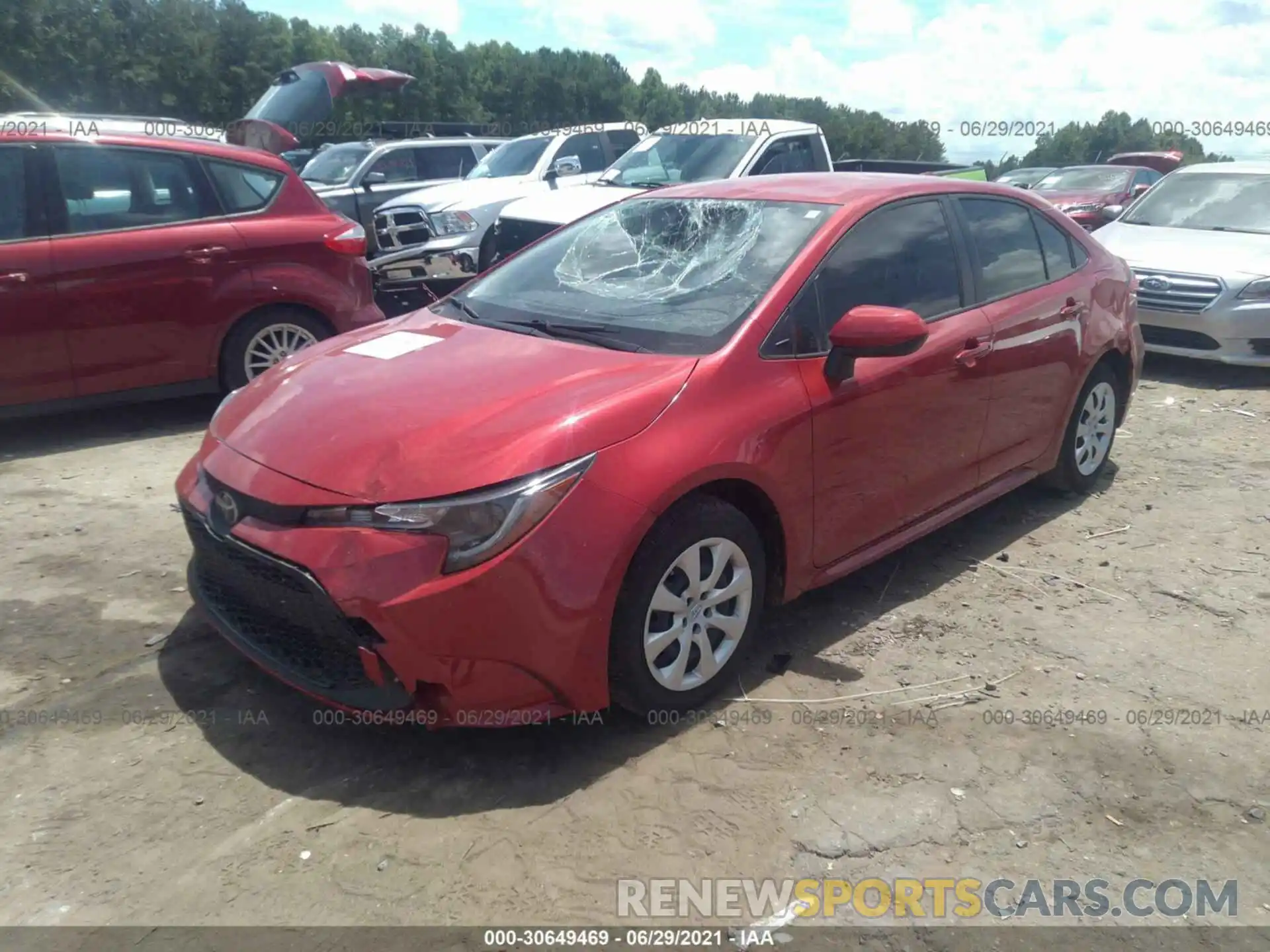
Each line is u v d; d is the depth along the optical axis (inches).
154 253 231.5
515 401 121.3
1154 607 163.0
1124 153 981.8
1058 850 108.4
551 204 338.6
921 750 124.4
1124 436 255.9
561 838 108.4
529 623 109.9
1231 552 184.4
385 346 145.9
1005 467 181.3
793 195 162.2
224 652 144.1
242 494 118.6
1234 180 362.3
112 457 227.0
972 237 173.5
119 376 233.8
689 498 124.0
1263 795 117.4
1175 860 107.3
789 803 114.5
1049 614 160.2
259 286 245.6
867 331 133.3
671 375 126.5
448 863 104.6
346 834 108.8
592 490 113.4
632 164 374.3
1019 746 125.6
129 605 157.1
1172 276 312.3
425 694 111.5
